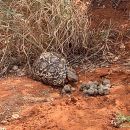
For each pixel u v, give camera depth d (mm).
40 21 4871
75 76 4480
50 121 3828
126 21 5508
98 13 5664
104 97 4152
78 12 5000
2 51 4883
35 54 4832
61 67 4449
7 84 4453
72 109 3988
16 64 4816
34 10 4992
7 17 4914
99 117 3850
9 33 4926
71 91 4332
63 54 4840
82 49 4953
